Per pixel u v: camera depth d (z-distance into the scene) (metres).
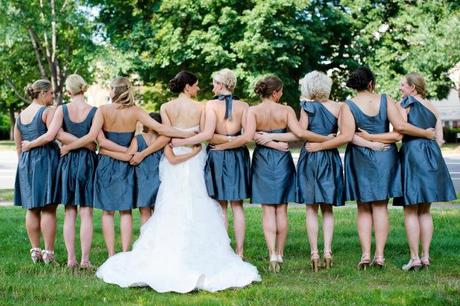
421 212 6.48
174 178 6.18
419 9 26.58
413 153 6.25
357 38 27.91
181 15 26.33
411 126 6.21
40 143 6.38
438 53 24.36
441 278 5.92
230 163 6.37
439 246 7.42
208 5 25.97
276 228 6.56
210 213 6.14
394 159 6.29
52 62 30.45
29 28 29.42
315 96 6.46
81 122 6.38
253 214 10.12
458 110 45.50
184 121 6.31
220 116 6.38
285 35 25.30
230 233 8.52
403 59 26.94
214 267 5.75
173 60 26.56
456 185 14.77
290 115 6.38
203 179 6.30
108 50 27.66
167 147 6.25
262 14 24.69
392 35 27.95
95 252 7.27
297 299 5.00
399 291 5.17
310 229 6.43
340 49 28.52
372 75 6.37
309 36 25.67
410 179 6.23
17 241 7.88
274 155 6.36
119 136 6.34
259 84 6.40
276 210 6.54
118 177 6.33
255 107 6.41
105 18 29.73
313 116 6.38
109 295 5.22
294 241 7.83
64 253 7.19
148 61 27.52
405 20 26.72
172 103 6.36
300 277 5.98
